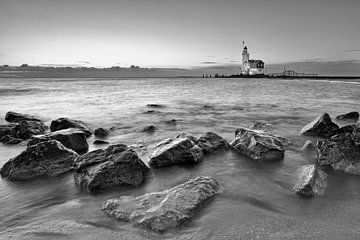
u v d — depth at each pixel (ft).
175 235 14.11
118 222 15.40
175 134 43.45
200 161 27.14
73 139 31.65
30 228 15.24
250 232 14.35
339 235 13.98
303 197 18.74
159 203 16.71
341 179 21.88
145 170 23.11
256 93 148.15
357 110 71.82
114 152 23.56
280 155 27.81
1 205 18.58
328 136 37.35
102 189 20.56
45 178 23.20
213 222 15.37
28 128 40.32
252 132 31.45
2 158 31.09
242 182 21.85
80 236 14.20
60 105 91.04
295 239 13.66
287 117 60.70
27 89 197.67
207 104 92.27
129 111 74.49
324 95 126.52
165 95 139.33
